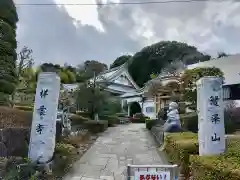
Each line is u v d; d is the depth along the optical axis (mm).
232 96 18234
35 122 7082
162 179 3863
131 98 32438
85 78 24891
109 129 19016
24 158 6609
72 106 17938
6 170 5883
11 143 7250
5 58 11648
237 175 3941
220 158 5051
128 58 48562
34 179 5848
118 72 34938
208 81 6168
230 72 19078
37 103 7160
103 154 10117
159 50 42281
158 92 22781
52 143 7070
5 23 11758
